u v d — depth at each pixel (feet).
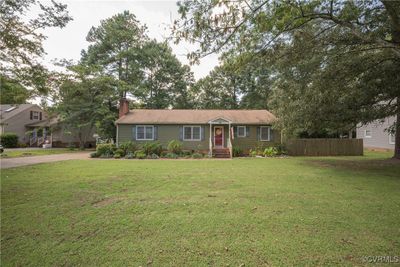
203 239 11.79
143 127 63.77
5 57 23.77
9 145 88.94
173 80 122.93
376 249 10.67
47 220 14.32
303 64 26.45
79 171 32.73
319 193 20.63
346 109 34.27
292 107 40.52
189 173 31.45
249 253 10.43
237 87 123.13
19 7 21.34
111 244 11.31
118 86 82.53
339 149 60.70
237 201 18.25
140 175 29.71
